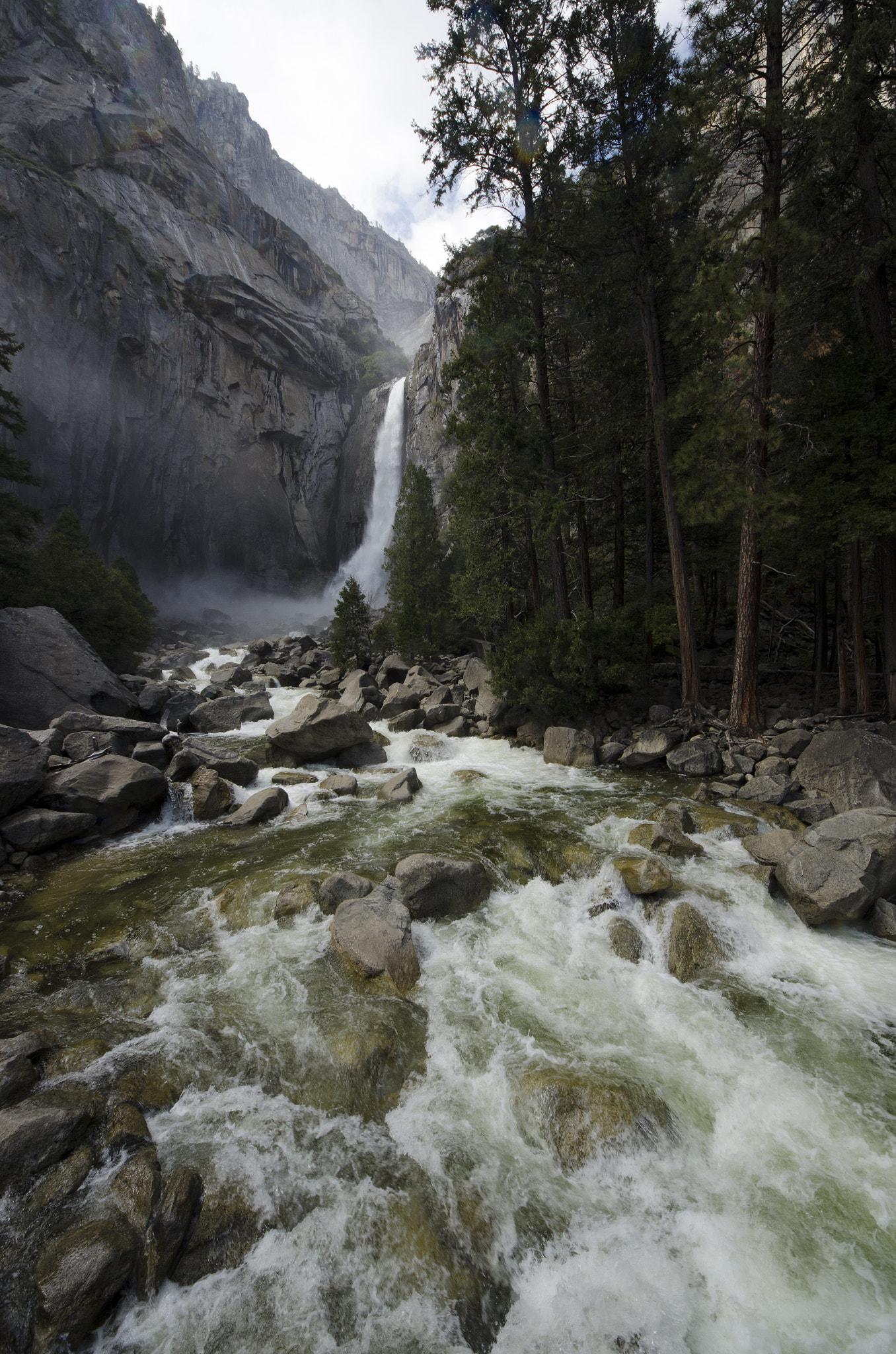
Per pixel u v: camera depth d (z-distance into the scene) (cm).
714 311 1204
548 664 1662
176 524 6450
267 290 7819
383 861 902
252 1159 442
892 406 1189
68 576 2598
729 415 1252
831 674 1855
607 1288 374
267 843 1002
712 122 1249
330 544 8150
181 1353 340
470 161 1664
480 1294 373
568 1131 464
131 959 691
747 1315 357
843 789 1081
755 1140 465
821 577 1548
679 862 862
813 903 721
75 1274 349
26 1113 434
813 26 1188
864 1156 448
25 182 5019
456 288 1800
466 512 1912
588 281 1630
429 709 1811
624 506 2091
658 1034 571
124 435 5769
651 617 1576
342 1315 360
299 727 1430
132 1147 443
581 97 1503
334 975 645
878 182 1280
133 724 1413
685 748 1373
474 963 676
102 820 1062
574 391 1953
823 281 1270
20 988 639
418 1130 475
